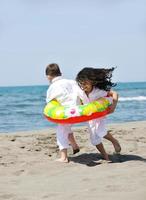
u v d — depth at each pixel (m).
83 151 7.55
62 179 5.34
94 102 6.59
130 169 5.73
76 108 6.60
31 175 5.73
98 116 6.52
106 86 6.68
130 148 7.82
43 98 47.03
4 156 7.05
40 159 6.84
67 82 6.85
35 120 18.58
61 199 4.25
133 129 10.88
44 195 4.46
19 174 5.82
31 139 9.05
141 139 9.00
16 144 8.29
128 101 37.97
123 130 10.59
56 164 6.41
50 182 5.19
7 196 4.47
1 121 18.33
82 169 6.00
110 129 10.88
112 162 6.54
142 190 4.34
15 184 5.14
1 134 10.26
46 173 5.82
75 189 4.70
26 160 6.75
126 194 4.23
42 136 9.62
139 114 21.14
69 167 6.20
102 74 6.58
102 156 6.96
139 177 5.11
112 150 7.58
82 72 6.61
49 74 6.91
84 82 6.60
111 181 4.98
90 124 6.65
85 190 4.59
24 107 29.94
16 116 21.19
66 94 6.79
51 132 10.78
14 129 14.87
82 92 6.72
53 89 6.83
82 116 6.50
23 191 4.71
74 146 6.94
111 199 4.07
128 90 75.38
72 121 6.55
